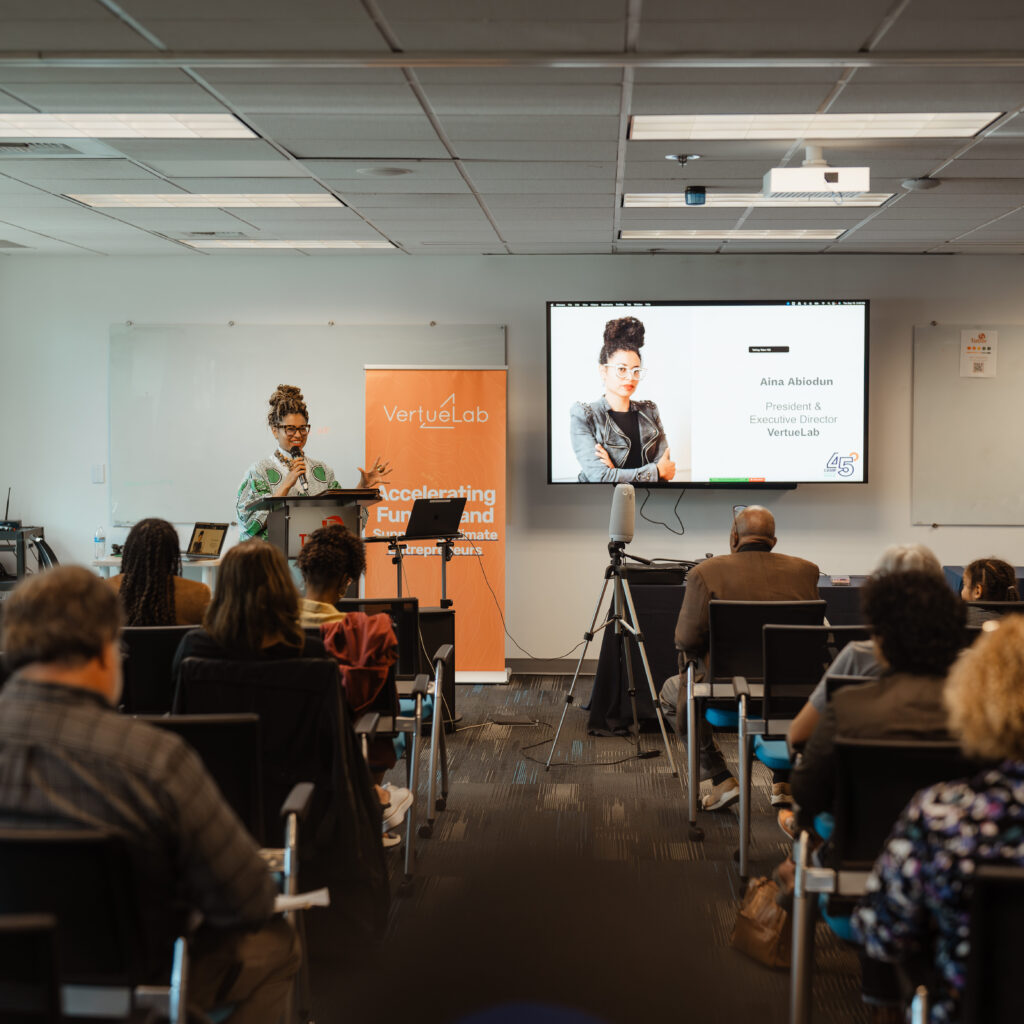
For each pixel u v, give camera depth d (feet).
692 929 10.62
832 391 23.56
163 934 5.42
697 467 23.73
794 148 15.38
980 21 10.60
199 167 16.63
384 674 10.61
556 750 17.75
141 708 10.03
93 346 25.13
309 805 8.36
